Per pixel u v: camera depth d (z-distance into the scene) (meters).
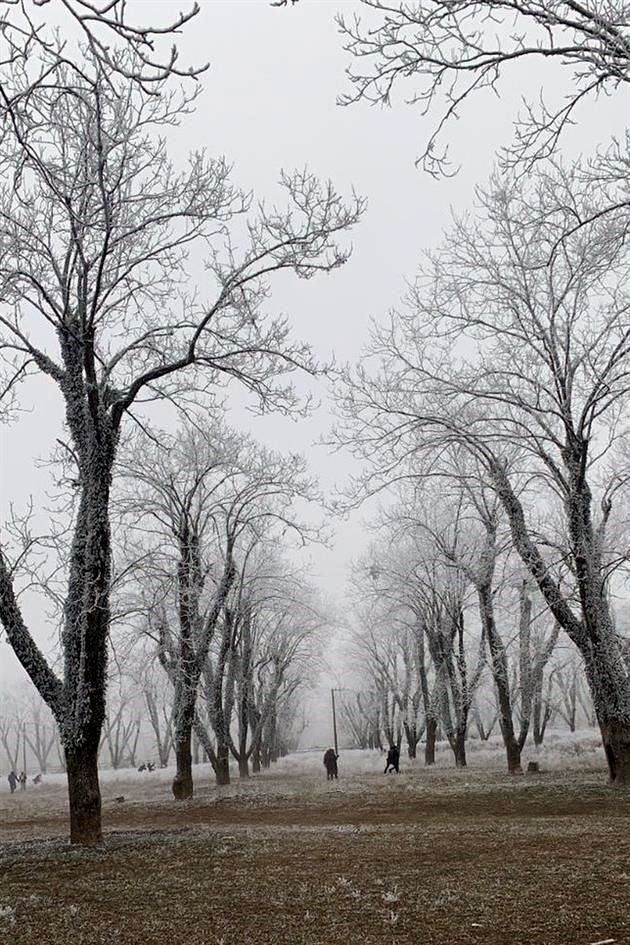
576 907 7.79
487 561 28.69
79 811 14.32
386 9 8.02
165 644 28.45
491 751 46.91
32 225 15.92
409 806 19.11
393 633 48.62
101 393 16.23
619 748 19.62
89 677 14.71
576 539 20.48
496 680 28.83
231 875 10.53
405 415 22.92
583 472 20.72
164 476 27.86
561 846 11.41
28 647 14.71
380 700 59.75
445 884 9.19
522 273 21.50
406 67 8.26
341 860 11.24
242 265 16.56
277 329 17.98
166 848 13.15
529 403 22.70
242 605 37.28
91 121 14.17
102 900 9.46
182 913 8.58
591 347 21.11
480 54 8.01
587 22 7.63
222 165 16.33
